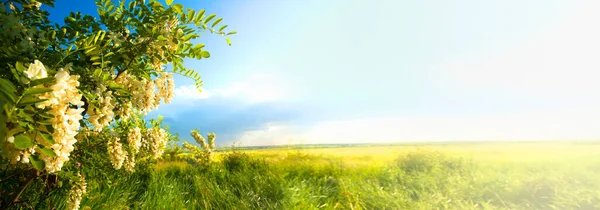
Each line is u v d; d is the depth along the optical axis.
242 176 5.82
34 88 0.92
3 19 1.49
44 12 1.91
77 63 1.70
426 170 6.54
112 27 1.88
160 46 1.95
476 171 6.07
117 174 4.04
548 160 6.55
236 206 4.14
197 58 2.01
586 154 6.75
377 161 7.98
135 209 3.68
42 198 2.38
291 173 6.61
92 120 1.66
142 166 5.09
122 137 3.14
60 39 1.69
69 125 1.08
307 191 4.88
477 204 4.21
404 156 7.78
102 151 2.95
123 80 2.05
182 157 7.39
